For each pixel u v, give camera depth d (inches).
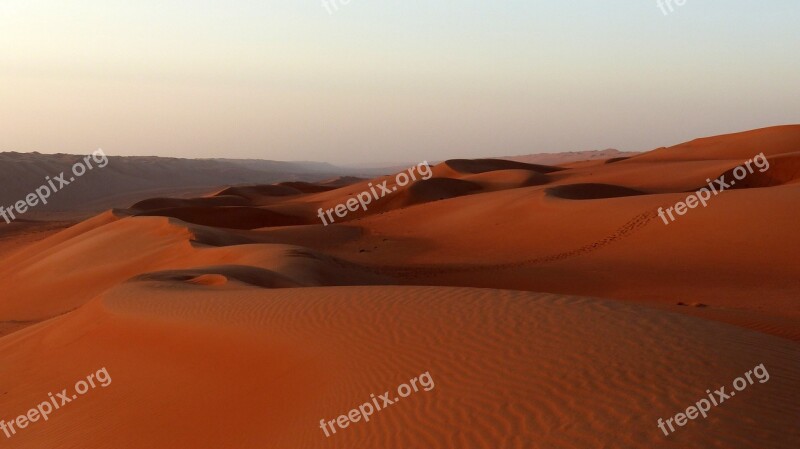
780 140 3225.9
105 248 1567.4
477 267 1250.6
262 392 381.4
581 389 288.5
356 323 429.7
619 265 1105.4
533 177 2945.4
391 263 1393.9
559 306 409.7
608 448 241.1
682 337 337.7
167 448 363.6
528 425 267.6
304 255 1074.7
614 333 348.5
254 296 561.9
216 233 1596.9
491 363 332.2
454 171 3602.4
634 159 3592.5
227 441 346.3
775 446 233.1
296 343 420.5
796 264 954.7
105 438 398.3
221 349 453.4
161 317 557.0
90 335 592.7
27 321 1129.4
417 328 399.2
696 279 951.0
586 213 1476.4
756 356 313.0
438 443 269.4
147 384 451.5
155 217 1754.4
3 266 2116.1
